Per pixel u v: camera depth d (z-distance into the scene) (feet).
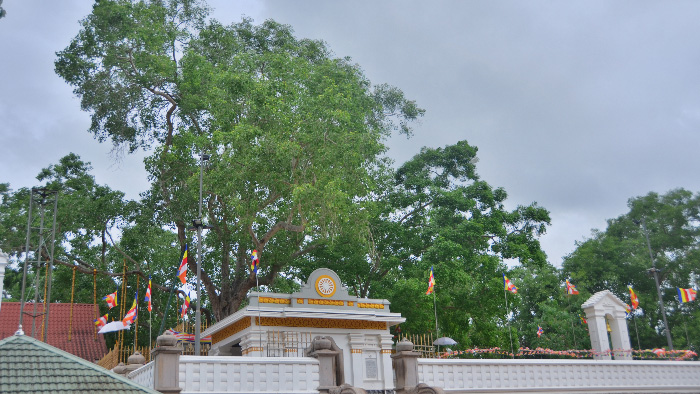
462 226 117.50
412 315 112.37
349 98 104.22
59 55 112.57
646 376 77.15
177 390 50.70
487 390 67.00
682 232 166.50
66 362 37.86
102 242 122.01
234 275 119.03
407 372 61.52
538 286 160.35
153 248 120.78
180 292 117.70
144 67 110.01
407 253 120.06
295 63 108.47
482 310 115.34
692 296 90.02
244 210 94.32
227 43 115.85
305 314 75.05
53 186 129.39
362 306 80.33
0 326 98.27
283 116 96.73
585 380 73.20
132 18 111.65
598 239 180.14
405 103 130.72
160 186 110.83
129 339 126.52
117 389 37.19
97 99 109.81
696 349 148.87
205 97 104.88
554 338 141.79
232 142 94.73
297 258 120.57
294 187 92.68
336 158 96.02
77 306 106.83
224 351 82.74
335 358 62.08
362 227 99.35
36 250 104.68
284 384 56.08
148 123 116.98
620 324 91.81
